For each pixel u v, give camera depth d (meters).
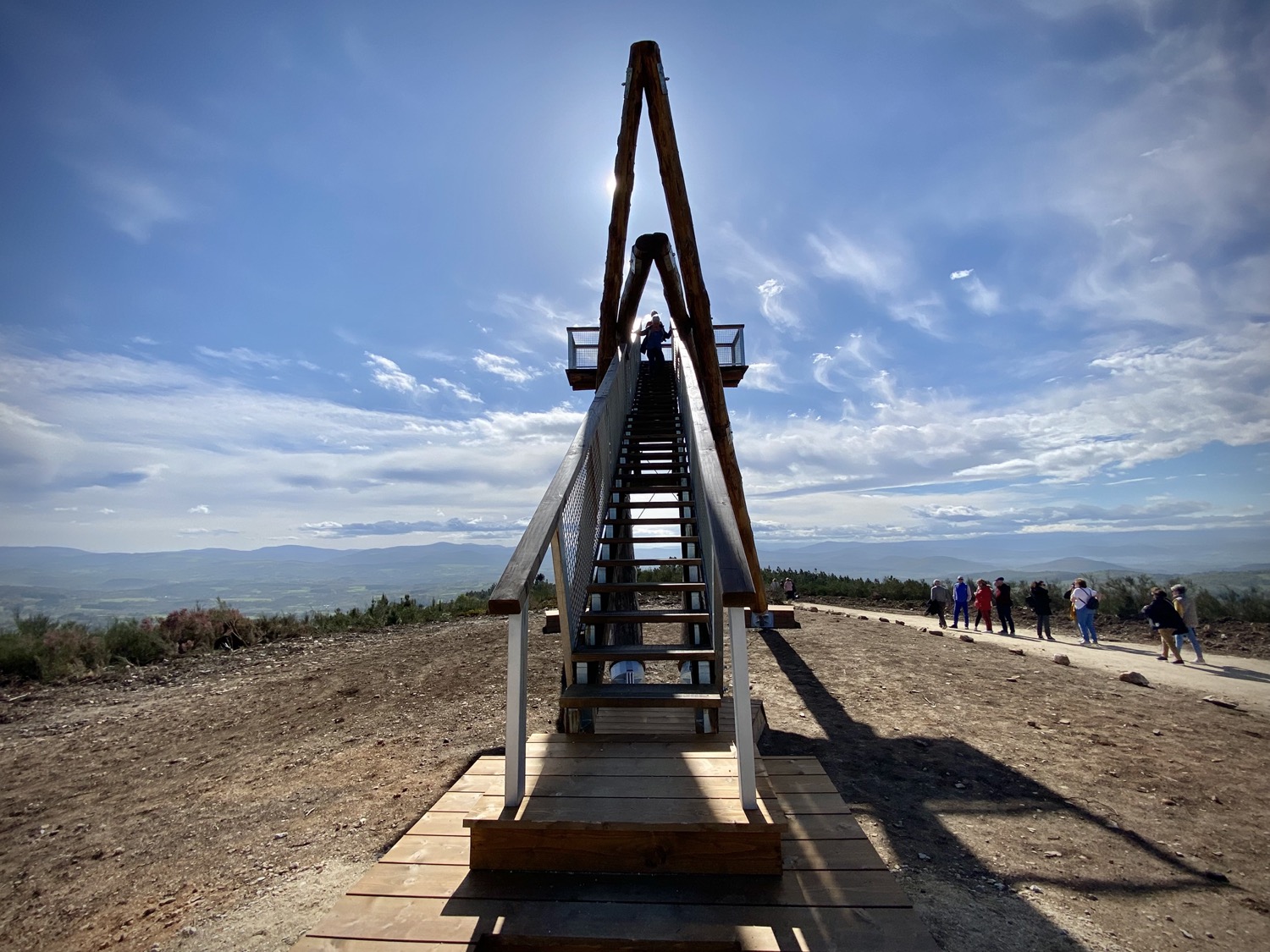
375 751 5.70
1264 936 3.03
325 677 8.70
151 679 8.91
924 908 3.16
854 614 17.20
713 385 7.95
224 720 6.96
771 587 23.83
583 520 4.52
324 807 4.47
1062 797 4.78
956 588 16.33
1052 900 3.31
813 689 8.04
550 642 10.62
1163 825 4.31
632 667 5.96
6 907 3.33
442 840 2.67
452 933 2.06
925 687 8.16
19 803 4.80
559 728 4.22
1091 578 19.50
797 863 2.49
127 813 4.55
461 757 5.42
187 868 3.65
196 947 2.78
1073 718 6.88
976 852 3.87
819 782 3.29
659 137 7.62
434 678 8.46
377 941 2.03
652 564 4.97
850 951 1.98
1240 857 3.87
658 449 7.65
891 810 4.50
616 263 8.37
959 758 5.61
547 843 2.43
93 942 2.94
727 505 3.28
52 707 7.56
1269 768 5.42
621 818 2.45
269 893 3.25
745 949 1.97
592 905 2.22
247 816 4.39
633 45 7.59
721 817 2.45
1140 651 12.16
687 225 7.73
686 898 2.26
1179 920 3.16
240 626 11.69
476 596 17.95
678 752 3.22
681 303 9.55
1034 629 15.74
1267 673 9.77
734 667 2.54
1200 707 7.45
